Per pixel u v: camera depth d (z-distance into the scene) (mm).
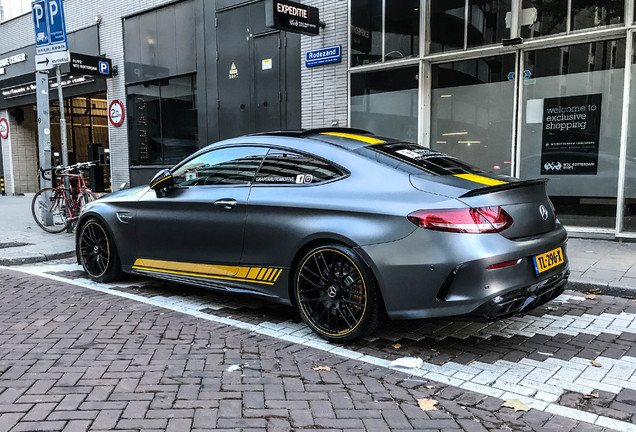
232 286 4375
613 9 7062
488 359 3502
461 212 3229
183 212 4676
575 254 6445
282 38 10555
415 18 8781
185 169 4941
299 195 3934
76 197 9203
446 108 8781
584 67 7438
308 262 3855
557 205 7852
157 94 13328
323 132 4422
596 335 3949
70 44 15469
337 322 3777
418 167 3680
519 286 3285
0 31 18000
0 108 18500
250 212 4164
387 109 9312
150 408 2727
